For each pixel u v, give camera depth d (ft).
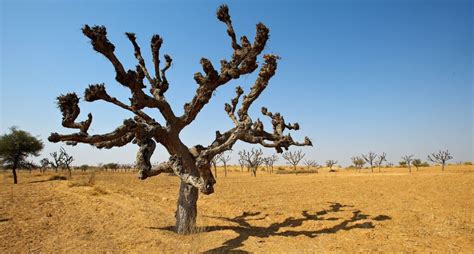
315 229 34.83
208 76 31.35
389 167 257.75
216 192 69.62
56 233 31.73
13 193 58.95
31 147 96.89
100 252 26.32
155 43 33.65
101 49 24.14
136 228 34.04
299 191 69.46
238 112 37.11
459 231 32.65
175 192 69.72
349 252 26.71
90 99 25.94
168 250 26.94
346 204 49.73
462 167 197.36
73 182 74.38
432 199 51.16
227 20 34.12
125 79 25.94
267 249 27.53
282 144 42.93
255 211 45.85
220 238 30.81
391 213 41.39
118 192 63.36
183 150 31.94
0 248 26.61
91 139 25.52
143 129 28.37
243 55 33.32
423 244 28.55
